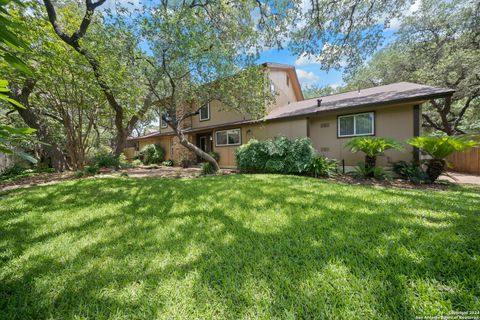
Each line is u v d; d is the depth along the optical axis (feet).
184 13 21.09
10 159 32.86
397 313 4.66
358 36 25.36
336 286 5.50
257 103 28.96
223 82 27.55
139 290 5.72
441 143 19.34
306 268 6.33
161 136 51.29
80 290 5.80
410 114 23.85
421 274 5.77
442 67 36.99
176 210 12.15
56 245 8.32
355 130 27.27
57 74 25.13
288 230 9.03
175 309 5.05
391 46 44.57
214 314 4.89
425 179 20.59
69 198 14.96
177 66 23.35
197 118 46.26
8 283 6.10
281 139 27.22
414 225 8.80
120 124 32.45
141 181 20.54
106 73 23.04
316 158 24.49
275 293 5.41
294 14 24.71
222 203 13.08
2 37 3.46
